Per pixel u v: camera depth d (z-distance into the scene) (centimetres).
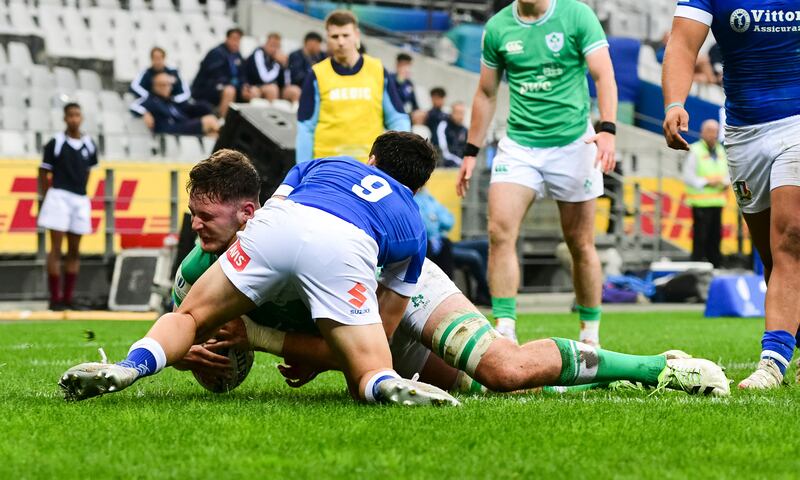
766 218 2181
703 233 6331
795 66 2061
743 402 1730
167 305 4894
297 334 1789
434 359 1902
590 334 2844
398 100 3322
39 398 1791
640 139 7719
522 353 1778
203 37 7494
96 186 5591
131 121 6297
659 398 1778
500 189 2734
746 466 1225
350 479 1141
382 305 1750
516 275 2725
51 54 6894
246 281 1655
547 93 2720
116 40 7156
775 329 2045
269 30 7912
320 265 1628
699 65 8312
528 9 2723
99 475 1168
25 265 5450
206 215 1745
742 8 2055
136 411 1575
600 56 2688
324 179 1727
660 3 9150
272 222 1653
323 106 3281
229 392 1903
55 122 6341
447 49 8244
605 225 6494
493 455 1261
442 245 5128
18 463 1229
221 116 6406
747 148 2108
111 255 5538
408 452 1275
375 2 8419
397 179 1800
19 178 5416
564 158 2722
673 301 6172
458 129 6488
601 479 1145
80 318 4784
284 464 1210
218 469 1188
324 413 1558
